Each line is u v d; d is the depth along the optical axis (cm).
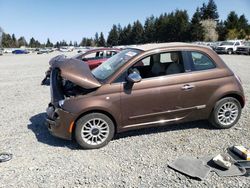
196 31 8131
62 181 371
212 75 521
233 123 554
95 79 470
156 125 504
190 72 511
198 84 509
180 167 396
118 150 462
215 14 9306
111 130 477
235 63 2009
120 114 476
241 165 397
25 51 7981
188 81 504
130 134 530
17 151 466
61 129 465
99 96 462
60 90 497
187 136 515
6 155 446
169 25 9219
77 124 457
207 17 9275
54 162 423
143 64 497
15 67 2245
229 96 543
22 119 650
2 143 502
